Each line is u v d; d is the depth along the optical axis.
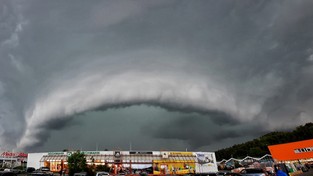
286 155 87.88
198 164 100.44
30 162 95.69
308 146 87.25
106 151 96.38
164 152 98.75
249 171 34.62
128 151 97.62
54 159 94.12
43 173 47.84
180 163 98.38
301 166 71.81
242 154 188.00
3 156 126.69
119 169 92.94
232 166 113.94
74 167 64.25
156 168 95.12
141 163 95.56
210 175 48.78
